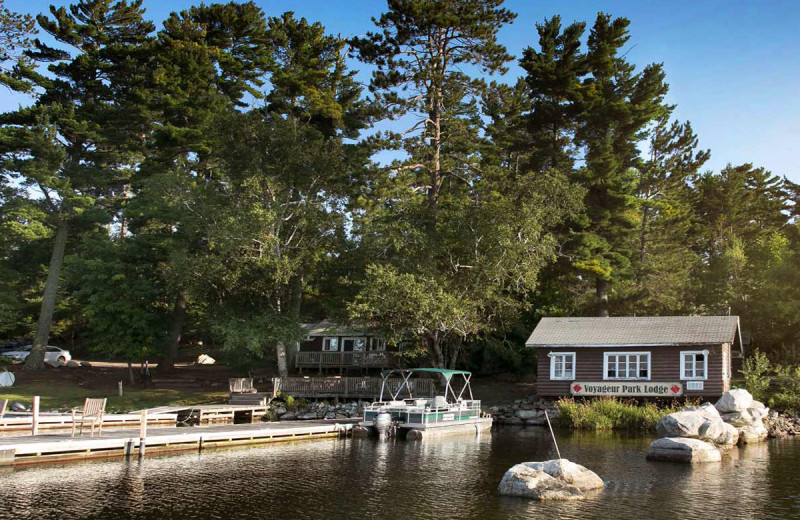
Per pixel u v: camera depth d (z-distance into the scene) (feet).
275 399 125.29
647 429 105.50
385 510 51.01
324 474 65.92
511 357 146.20
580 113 161.07
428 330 129.39
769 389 120.37
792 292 154.61
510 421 118.93
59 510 49.55
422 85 155.63
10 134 152.66
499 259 128.88
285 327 133.08
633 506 52.16
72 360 176.76
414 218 138.41
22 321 193.88
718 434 86.84
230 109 147.02
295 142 140.67
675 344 115.24
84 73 163.22
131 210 153.79
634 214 165.99
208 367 173.99
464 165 161.07
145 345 139.23
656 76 159.33
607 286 158.30
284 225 146.00
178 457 75.51
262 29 170.50
